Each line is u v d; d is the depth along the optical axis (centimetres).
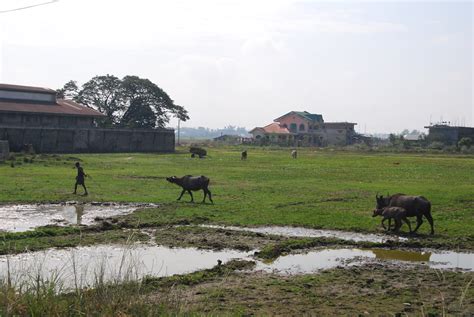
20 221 1995
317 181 3734
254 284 1201
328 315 994
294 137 13625
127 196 2727
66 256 1421
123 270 1220
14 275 1122
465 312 1011
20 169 4222
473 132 12100
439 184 3606
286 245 1616
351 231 1920
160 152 8369
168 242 1647
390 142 12862
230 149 9850
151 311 836
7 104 7112
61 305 835
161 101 9900
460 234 1853
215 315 926
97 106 9675
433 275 1307
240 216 2156
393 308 1038
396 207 1908
